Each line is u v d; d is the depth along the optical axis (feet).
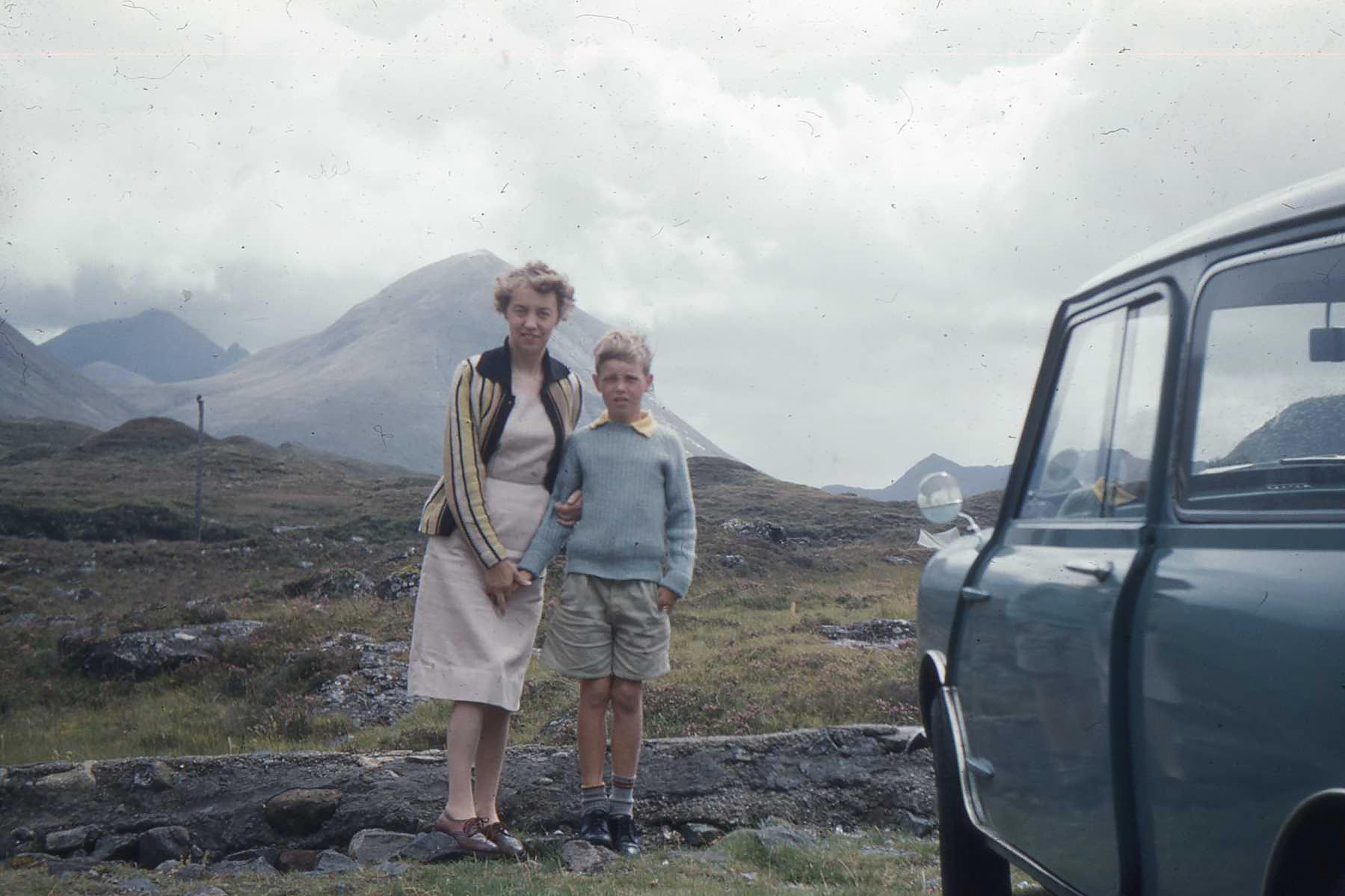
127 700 54.44
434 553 14.84
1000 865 10.85
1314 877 5.40
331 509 287.69
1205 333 7.25
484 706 14.88
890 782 17.35
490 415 14.71
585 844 14.74
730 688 41.57
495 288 15.19
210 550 194.08
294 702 48.65
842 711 37.32
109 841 16.31
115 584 158.71
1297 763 5.41
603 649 15.16
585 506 15.14
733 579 123.65
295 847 16.29
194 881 13.83
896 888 13.05
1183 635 6.49
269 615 71.61
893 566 142.51
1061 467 9.52
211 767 17.22
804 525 240.53
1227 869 6.02
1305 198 6.59
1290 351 6.44
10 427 606.14
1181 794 6.48
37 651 66.03
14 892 12.92
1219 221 7.55
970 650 10.46
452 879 12.91
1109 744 7.29
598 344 15.38
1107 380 8.79
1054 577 8.57
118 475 386.11
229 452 433.89
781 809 17.03
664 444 15.44
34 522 257.55
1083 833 7.80
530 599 15.07
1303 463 6.16
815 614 83.35
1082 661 7.81
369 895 12.44
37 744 45.47
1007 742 9.39
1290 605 5.62
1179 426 7.32
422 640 14.70
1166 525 7.20
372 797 16.67
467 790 14.64
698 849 16.24
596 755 15.35
